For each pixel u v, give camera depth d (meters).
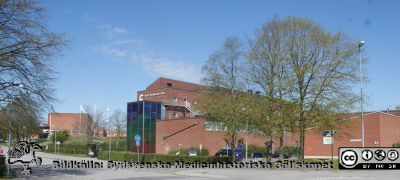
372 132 53.84
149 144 64.56
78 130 113.00
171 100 79.81
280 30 36.00
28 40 26.84
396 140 56.19
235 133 40.28
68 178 27.45
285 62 35.31
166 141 63.16
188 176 29.06
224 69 41.34
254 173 30.09
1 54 25.97
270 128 34.28
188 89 85.31
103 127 102.94
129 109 67.88
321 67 34.62
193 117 60.81
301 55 35.09
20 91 27.58
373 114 54.06
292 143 65.94
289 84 34.00
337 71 34.47
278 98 34.53
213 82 41.31
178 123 62.28
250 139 62.81
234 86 40.25
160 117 67.25
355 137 53.78
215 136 60.78
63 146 81.12
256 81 36.06
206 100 42.09
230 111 37.72
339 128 36.16
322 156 54.66
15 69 26.97
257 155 59.62
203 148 57.50
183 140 61.47
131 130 67.12
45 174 30.58
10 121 29.78
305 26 35.47
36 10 26.86
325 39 34.69
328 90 34.28
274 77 35.31
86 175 30.03
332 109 33.78
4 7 25.73
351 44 35.03
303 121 34.41
